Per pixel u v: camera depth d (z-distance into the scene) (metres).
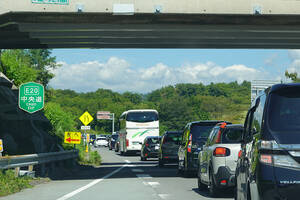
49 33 32.84
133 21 29.42
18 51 81.75
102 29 31.05
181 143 29.12
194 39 34.84
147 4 28.55
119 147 79.88
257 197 10.01
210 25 30.44
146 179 27.16
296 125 10.02
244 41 35.50
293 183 9.68
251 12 28.86
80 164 42.31
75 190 20.98
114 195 18.92
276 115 10.13
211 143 18.59
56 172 31.38
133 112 68.06
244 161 11.85
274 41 35.50
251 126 11.86
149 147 52.25
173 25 30.56
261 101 10.76
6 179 21.70
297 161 9.75
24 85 37.03
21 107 36.97
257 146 10.26
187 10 28.70
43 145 41.78
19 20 28.80
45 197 18.33
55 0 28.16
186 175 27.89
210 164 18.00
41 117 47.41
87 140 63.06
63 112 60.97
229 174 17.20
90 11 28.27
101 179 27.44
